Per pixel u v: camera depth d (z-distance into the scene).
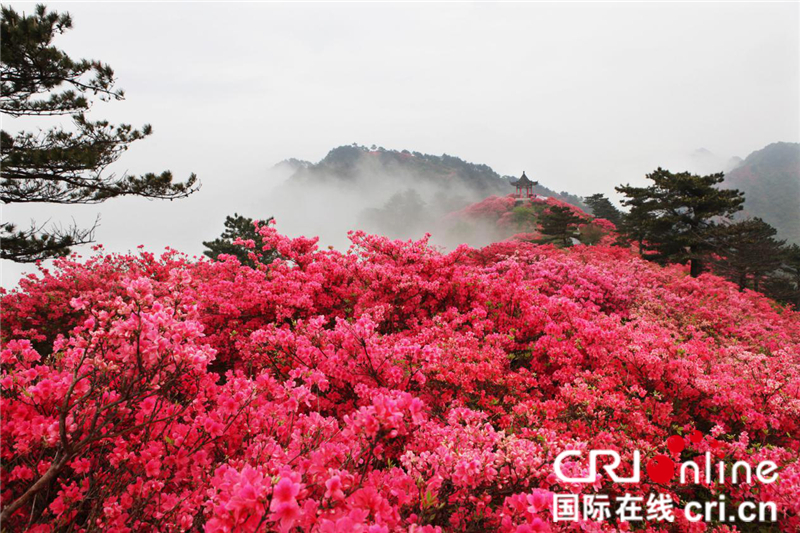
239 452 3.00
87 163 9.16
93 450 2.80
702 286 13.20
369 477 2.56
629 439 3.88
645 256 31.41
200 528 2.50
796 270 32.59
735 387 4.78
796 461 3.54
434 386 4.42
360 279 7.59
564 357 5.17
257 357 4.77
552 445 2.85
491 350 5.03
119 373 2.52
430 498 2.30
